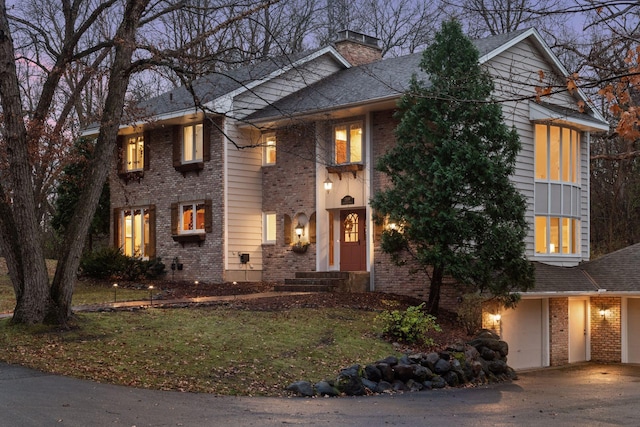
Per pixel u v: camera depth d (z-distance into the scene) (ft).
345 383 47.47
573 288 76.38
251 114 87.10
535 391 53.83
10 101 51.49
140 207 96.73
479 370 56.90
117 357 46.96
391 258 71.87
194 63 54.13
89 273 90.33
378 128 79.56
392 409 42.01
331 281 77.10
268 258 88.48
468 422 38.42
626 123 20.13
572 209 83.20
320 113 80.23
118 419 34.27
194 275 88.74
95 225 103.76
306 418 37.60
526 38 78.74
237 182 87.04
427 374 52.24
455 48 66.80
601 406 46.96
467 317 65.92
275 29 106.32
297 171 86.22
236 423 35.19
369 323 62.75
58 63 59.06
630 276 79.61
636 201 112.16
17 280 52.65
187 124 90.89
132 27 54.29
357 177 81.41
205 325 56.49
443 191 65.62
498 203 66.80
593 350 84.64
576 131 84.43
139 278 89.30
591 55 23.62
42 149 66.85
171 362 47.19
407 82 76.84
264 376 47.24
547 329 79.20
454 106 66.95
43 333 50.65
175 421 34.78
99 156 54.75
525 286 66.49
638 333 82.23
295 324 59.36
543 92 25.16
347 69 93.91
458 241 66.03
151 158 94.79
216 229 86.48
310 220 84.64
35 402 36.40
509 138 67.10
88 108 106.63
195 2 92.43
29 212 52.16
